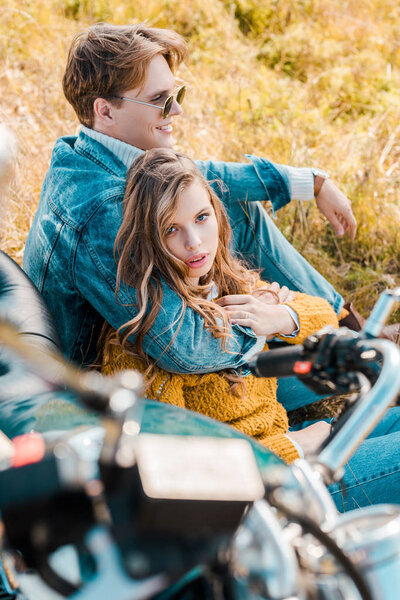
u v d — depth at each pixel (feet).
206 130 12.17
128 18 15.55
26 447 3.07
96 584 2.83
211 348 6.01
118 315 6.10
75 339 6.76
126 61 6.52
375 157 12.36
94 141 6.82
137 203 5.90
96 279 6.15
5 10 14.37
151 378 6.01
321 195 8.36
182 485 2.84
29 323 5.07
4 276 5.47
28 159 10.16
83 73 6.72
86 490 2.87
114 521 2.83
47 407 3.94
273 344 7.27
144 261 5.86
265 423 6.32
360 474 5.82
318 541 3.11
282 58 15.94
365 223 11.43
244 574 2.92
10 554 3.21
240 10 17.38
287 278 8.26
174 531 2.85
